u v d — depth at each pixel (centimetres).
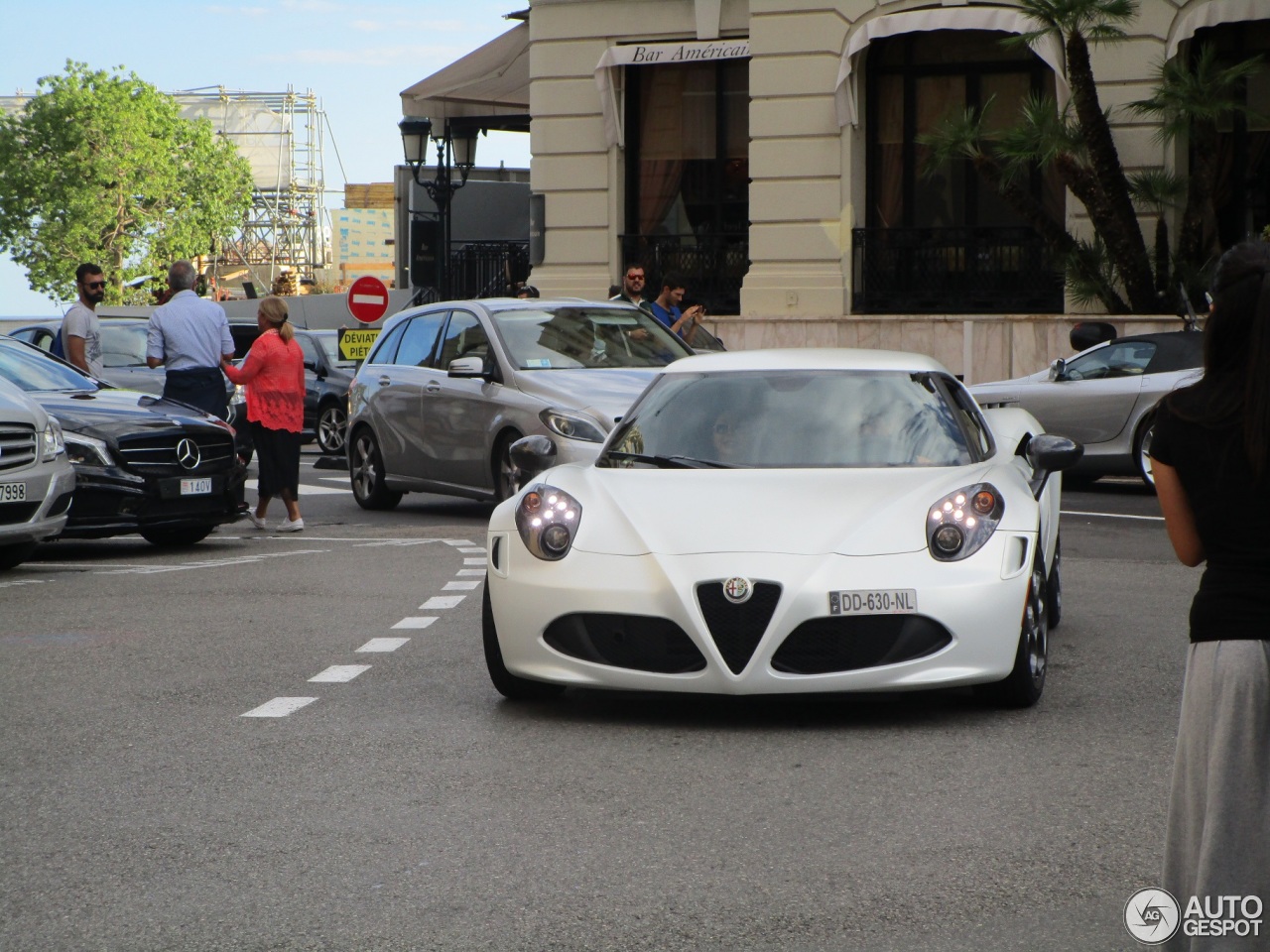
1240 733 351
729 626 689
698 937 446
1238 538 356
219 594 1136
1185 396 364
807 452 800
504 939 446
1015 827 551
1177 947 362
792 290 2591
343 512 1780
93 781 624
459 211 3741
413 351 1709
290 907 475
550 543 730
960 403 859
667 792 601
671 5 2706
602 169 2764
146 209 9894
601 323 1616
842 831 548
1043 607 760
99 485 1355
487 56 2978
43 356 1520
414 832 552
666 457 805
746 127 2725
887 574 691
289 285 5803
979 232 2523
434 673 839
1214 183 2400
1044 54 2395
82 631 983
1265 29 2412
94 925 462
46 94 9638
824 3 2559
